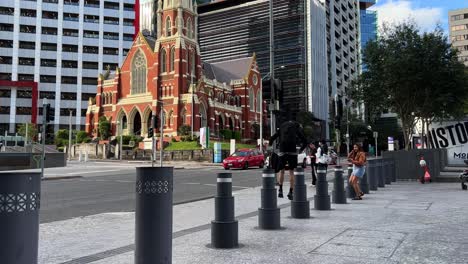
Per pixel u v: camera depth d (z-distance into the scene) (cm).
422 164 1934
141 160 5750
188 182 2205
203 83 7306
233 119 8125
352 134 8631
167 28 7456
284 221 883
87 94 10450
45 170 3359
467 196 1330
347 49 14975
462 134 2411
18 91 9812
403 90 2355
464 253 584
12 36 10006
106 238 760
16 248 314
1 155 3284
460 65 2270
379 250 605
